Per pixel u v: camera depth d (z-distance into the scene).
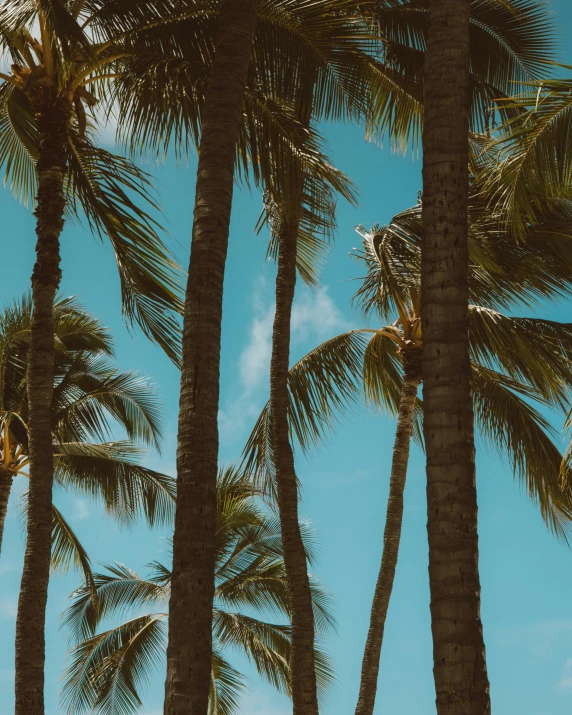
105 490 16.09
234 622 18.25
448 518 4.27
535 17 10.47
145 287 9.50
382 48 10.60
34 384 8.66
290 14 8.51
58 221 8.99
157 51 8.63
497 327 11.59
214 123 6.50
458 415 4.42
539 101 6.58
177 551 5.22
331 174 8.79
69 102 9.19
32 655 8.01
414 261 11.61
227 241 6.20
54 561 16.33
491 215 11.44
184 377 5.67
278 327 11.16
